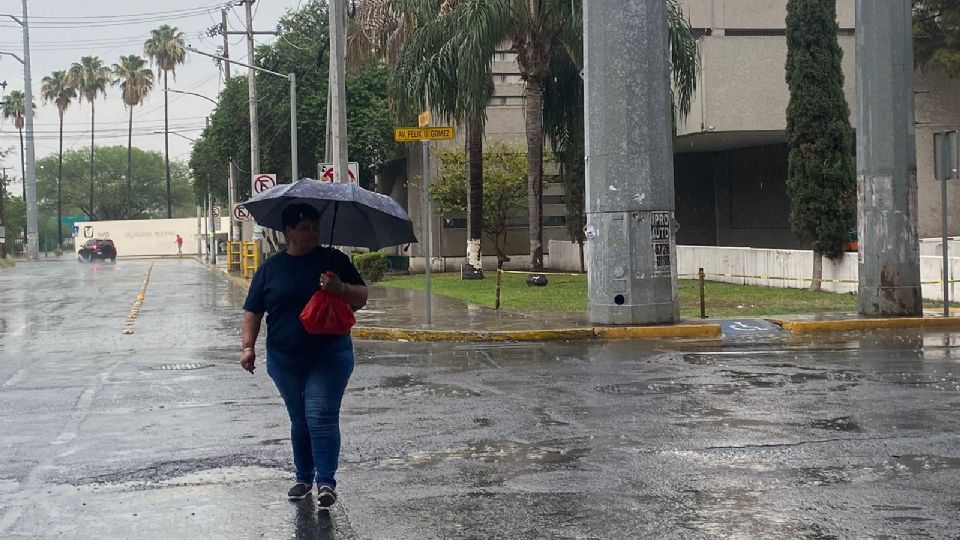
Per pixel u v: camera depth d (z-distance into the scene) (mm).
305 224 6789
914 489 7020
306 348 6762
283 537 6230
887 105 18781
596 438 8844
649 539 6039
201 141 68625
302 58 46156
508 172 39781
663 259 18391
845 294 25000
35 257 76812
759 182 39312
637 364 13641
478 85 29672
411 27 34156
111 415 10469
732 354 14648
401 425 9562
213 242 63094
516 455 8273
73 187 131500
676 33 29719
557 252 41375
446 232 43000
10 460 8438
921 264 23344
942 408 9945
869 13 18859
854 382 11664
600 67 18406
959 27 33656
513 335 17500
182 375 13383
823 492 6988
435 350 16047
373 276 34656
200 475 7832
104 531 6414
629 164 18219
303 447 7035
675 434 8938
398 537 6172
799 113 25500
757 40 32406
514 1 29453
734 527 6234
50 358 15766
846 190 25453
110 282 41312
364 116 43750
